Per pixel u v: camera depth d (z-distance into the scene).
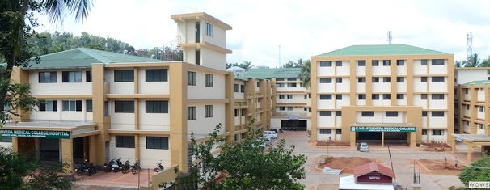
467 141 44.25
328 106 59.34
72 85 33.12
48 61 33.56
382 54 57.34
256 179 15.16
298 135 67.94
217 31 40.94
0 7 14.48
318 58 59.03
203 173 16.12
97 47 54.41
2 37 14.25
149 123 31.59
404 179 35.41
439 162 43.00
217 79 38.56
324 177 36.72
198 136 33.84
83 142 33.09
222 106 39.34
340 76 58.56
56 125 29.89
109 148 32.22
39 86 33.91
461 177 27.31
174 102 30.22
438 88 56.44
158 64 30.66
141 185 25.97
